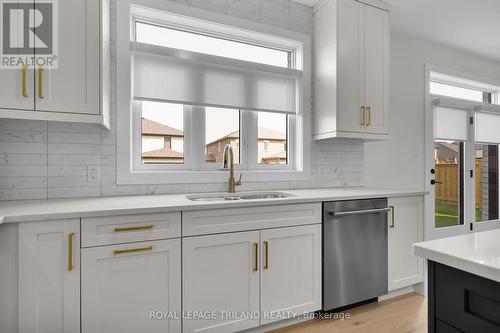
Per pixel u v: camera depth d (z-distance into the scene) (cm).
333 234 195
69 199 174
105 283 136
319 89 255
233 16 232
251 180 238
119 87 194
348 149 285
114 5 194
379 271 212
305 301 186
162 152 219
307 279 187
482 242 75
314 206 190
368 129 247
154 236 145
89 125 189
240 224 166
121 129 196
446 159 366
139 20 214
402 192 223
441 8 270
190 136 227
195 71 218
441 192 358
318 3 256
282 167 263
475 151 389
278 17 250
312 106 264
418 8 270
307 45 260
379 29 252
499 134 411
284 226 179
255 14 241
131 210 139
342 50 236
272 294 176
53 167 180
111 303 137
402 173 322
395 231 221
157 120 218
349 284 201
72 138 184
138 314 142
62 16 149
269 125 260
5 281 119
